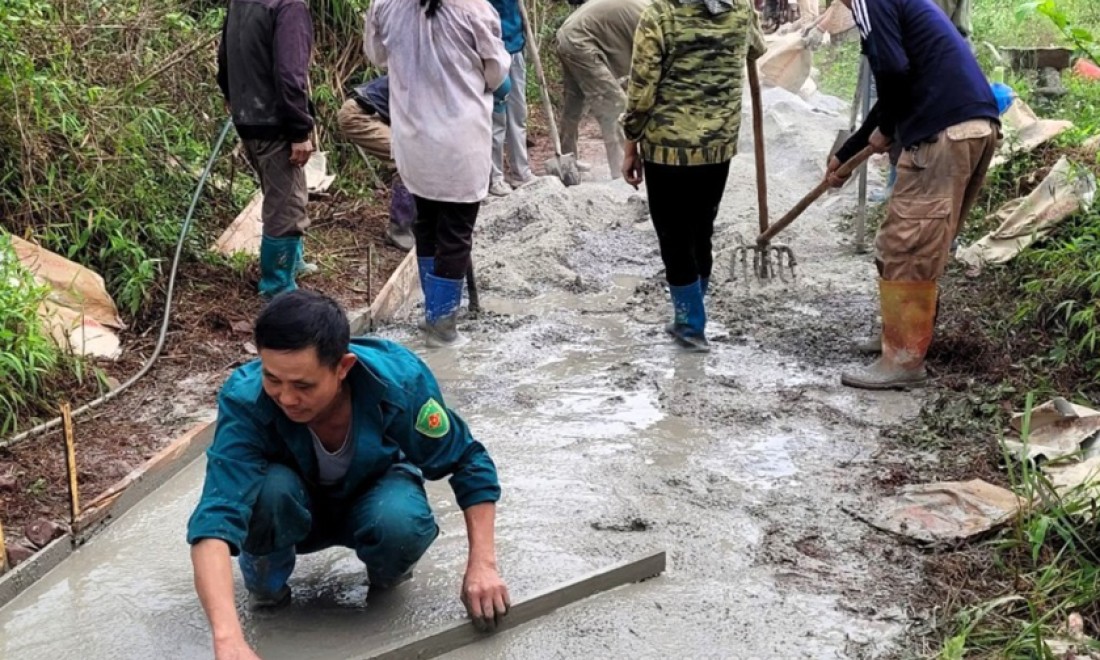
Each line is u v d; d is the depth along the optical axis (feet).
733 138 16.46
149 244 19.06
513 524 12.17
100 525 12.18
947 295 18.48
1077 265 16.94
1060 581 10.52
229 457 9.11
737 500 12.66
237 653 8.38
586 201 24.58
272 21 17.31
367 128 21.86
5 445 13.42
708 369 16.70
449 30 16.46
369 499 10.00
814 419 14.84
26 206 17.71
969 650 9.79
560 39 27.12
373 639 10.11
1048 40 36.27
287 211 18.25
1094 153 21.26
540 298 20.10
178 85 22.22
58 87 18.57
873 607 10.55
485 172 17.12
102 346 16.37
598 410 15.21
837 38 35.83
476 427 14.69
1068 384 15.01
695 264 17.08
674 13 15.84
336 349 8.59
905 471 13.21
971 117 14.64
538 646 10.02
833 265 21.20
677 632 10.21
